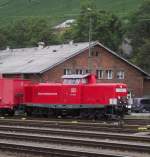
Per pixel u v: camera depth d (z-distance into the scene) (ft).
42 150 70.85
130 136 85.97
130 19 366.43
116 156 62.80
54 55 249.55
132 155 67.72
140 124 122.62
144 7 362.74
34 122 127.44
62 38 419.95
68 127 109.91
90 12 368.07
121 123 116.78
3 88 168.04
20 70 238.89
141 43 358.84
